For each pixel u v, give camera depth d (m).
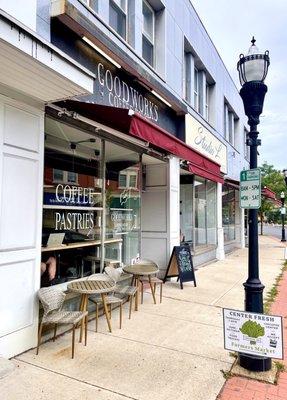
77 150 5.22
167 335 4.55
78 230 5.22
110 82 5.70
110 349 4.05
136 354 3.93
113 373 3.47
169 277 7.90
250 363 3.55
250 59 3.88
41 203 4.09
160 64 8.05
